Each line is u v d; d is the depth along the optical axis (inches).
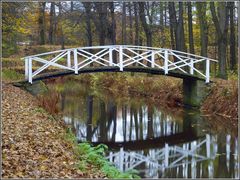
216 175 380.8
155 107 790.5
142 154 468.4
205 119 650.2
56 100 568.7
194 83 735.1
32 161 274.2
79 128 586.2
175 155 462.3
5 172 244.7
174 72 726.5
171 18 946.7
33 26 1542.8
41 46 1454.2
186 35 1275.8
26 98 569.9
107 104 826.8
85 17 1283.2
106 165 313.0
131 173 357.1
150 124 641.0
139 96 924.6
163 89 848.9
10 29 868.6
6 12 792.3
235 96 645.9
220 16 875.4
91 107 784.9
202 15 926.4
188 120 646.5
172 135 571.8
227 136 536.7
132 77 1013.8
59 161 290.5
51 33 1565.0
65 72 708.7
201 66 1007.6
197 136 546.6
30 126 385.4
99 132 572.1
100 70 719.7
